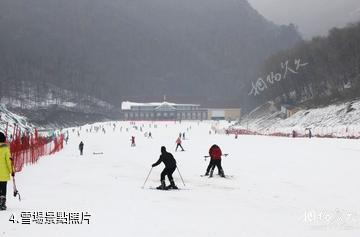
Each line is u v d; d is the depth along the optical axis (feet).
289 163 95.61
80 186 57.77
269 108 454.40
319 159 103.04
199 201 48.06
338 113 294.66
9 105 626.23
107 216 37.37
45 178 67.21
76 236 30.32
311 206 45.73
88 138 291.79
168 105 655.35
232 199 50.06
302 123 317.22
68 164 98.12
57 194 49.32
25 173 74.74
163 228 33.60
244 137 251.19
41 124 581.94
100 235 30.78
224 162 100.53
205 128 433.07
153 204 44.73
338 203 47.78
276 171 80.79
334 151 126.31
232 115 653.30
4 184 38.65
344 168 83.46
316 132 267.18
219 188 59.67
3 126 123.24
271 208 44.34
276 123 365.40
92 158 120.98
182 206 44.27
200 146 185.16
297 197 51.90
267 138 226.99
